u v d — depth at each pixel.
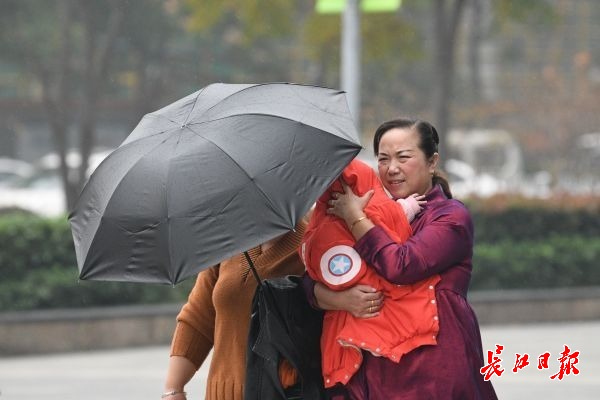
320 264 10.14
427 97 79.44
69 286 30.06
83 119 58.25
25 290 29.72
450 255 10.11
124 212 9.76
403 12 75.56
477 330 10.35
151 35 69.69
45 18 66.75
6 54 66.31
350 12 33.22
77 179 56.09
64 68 63.75
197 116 10.16
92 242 9.90
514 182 58.75
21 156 87.75
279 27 52.62
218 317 11.01
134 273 9.71
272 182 9.62
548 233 36.56
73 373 25.31
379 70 76.88
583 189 51.78
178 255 9.53
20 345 28.22
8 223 30.17
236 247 9.48
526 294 33.44
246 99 10.27
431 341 10.00
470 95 83.50
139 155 10.02
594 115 75.50
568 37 96.50
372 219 10.16
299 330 10.23
